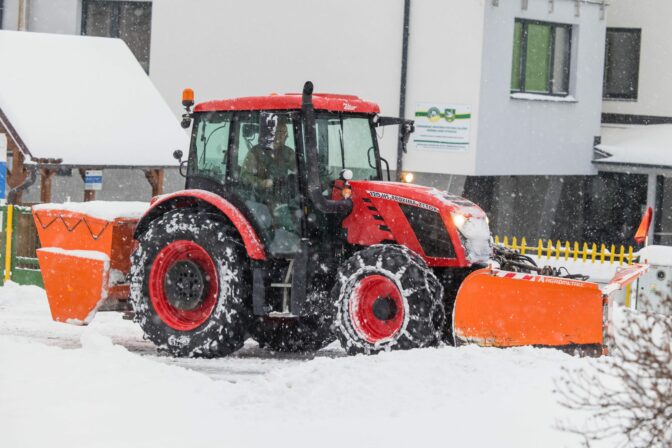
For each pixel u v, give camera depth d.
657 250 20.16
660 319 8.42
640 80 32.50
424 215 13.51
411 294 12.76
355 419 9.66
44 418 9.79
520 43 29.48
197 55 31.20
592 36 31.30
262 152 13.95
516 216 30.94
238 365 13.95
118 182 30.50
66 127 23.44
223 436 9.20
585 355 12.38
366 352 13.04
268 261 13.89
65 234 15.58
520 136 29.41
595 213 32.72
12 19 33.78
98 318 17.12
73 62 25.41
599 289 12.28
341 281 13.26
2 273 19.42
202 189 14.52
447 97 28.28
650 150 31.19
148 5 33.22
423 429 9.02
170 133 25.20
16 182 23.31
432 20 28.42
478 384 10.48
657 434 7.76
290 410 10.25
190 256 14.42
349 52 29.39
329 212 13.58
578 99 31.09
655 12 32.16
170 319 14.45
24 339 14.41
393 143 28.88
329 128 14.09
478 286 12.80
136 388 10.88
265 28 30.36
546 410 9.23
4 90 23.38
